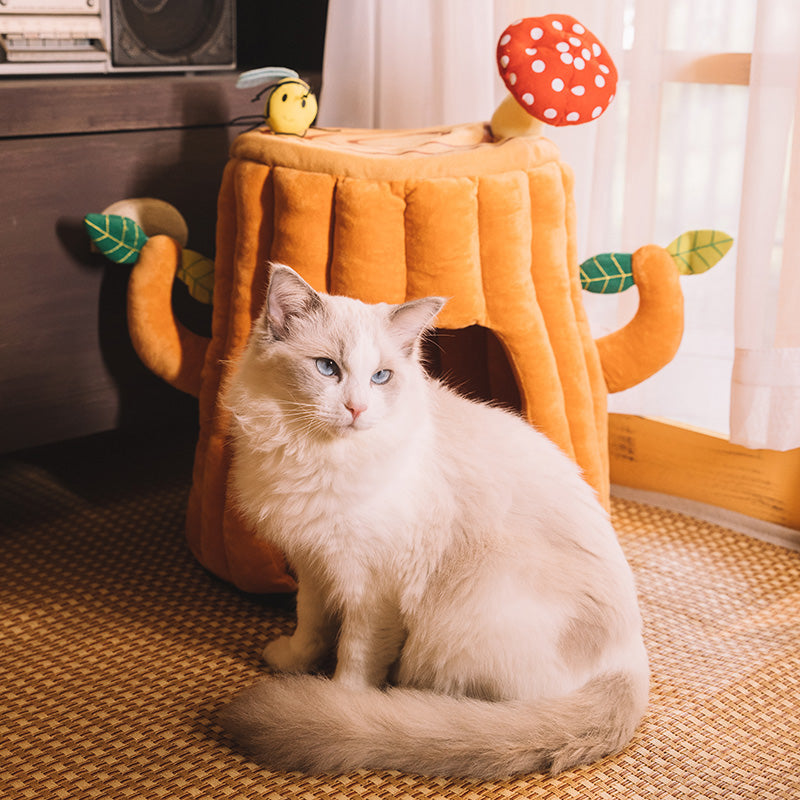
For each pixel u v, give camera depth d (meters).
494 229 1.39
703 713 1.31
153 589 1.62
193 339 1.60
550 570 1.21
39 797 1.13
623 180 1.75
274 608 1.57
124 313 1.68
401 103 1.89
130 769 1.18
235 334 1.46
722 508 1.86
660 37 1.63
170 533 1.83
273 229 1.42
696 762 1.21
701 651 1.46
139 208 1.62
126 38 1.69
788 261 1.55
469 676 1.21
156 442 2.26
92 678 1.37
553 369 1.48
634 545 1.78
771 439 1.63
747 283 1.57
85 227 1.57
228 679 1.38
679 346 1.67
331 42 1.85
